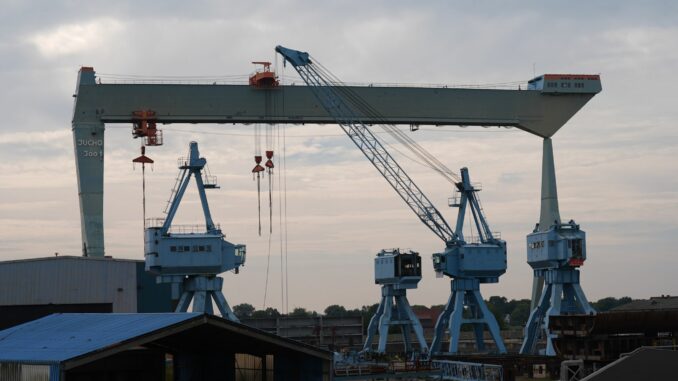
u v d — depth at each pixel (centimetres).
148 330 8088
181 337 8925
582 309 19650
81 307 14725
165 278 16912
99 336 8731
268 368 9425
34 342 9456
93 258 14875
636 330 14200
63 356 7875
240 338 8700
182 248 16938
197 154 17750
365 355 18150
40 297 14575
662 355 7188
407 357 18538
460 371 14350
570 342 14475
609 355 13950
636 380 6975
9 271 14525
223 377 9894
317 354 8606
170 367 15325
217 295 17275
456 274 19838
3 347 9569
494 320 19738
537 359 16800
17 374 8300
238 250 17588
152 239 16862
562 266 19675
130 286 14988
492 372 13588
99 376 9081
